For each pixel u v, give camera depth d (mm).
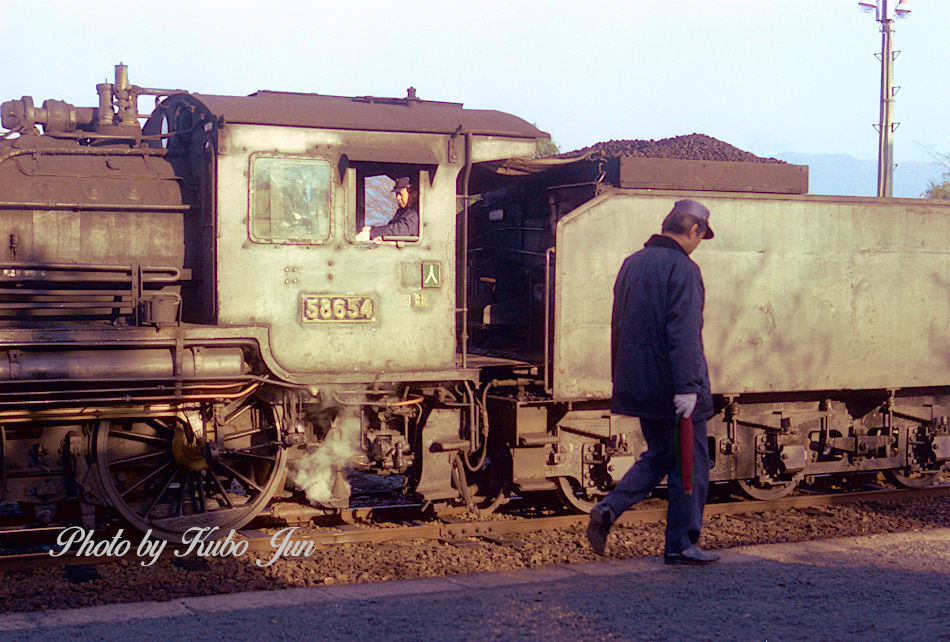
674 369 5602
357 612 5066
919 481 9953
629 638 4551
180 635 4668
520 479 7996
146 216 7402
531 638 4559
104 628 4820
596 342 8047
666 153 8906
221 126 7012
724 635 4586
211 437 7148
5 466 6672
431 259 7723
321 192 7352
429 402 7891
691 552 6004
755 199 8562
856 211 9039
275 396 7316
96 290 7254
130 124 8156
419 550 7137
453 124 7781
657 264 5742
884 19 19625
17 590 5980
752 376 8586
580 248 7957
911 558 6242
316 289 7344
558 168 8867
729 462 8859
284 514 7508
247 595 5562
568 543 7430
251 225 7141
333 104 7652
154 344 6715
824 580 5633
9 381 6309
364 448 7688
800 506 9000
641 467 5910
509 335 9289
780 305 8695
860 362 9094
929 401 9922
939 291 9500
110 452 7109
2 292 6898
